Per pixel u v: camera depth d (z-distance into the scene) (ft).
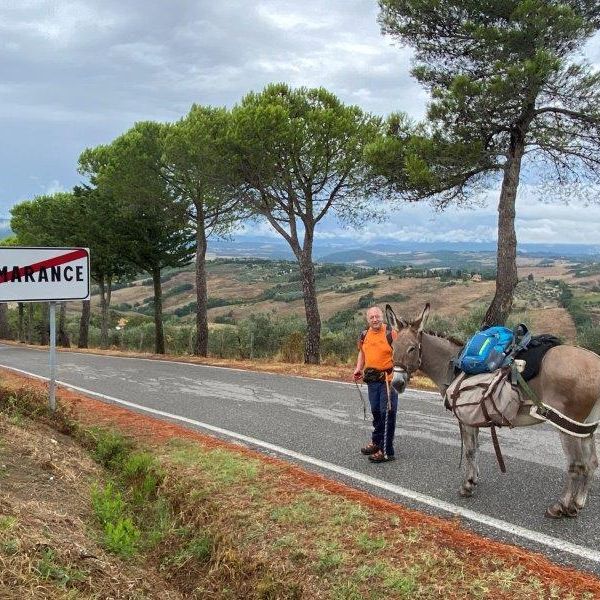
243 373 51.60
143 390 41.86
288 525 15.39
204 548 14.88
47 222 108.17
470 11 45.44
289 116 59.26
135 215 88.79
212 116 67.36
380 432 23.48
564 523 16.55
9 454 18.52
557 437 26.17
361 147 56.49
